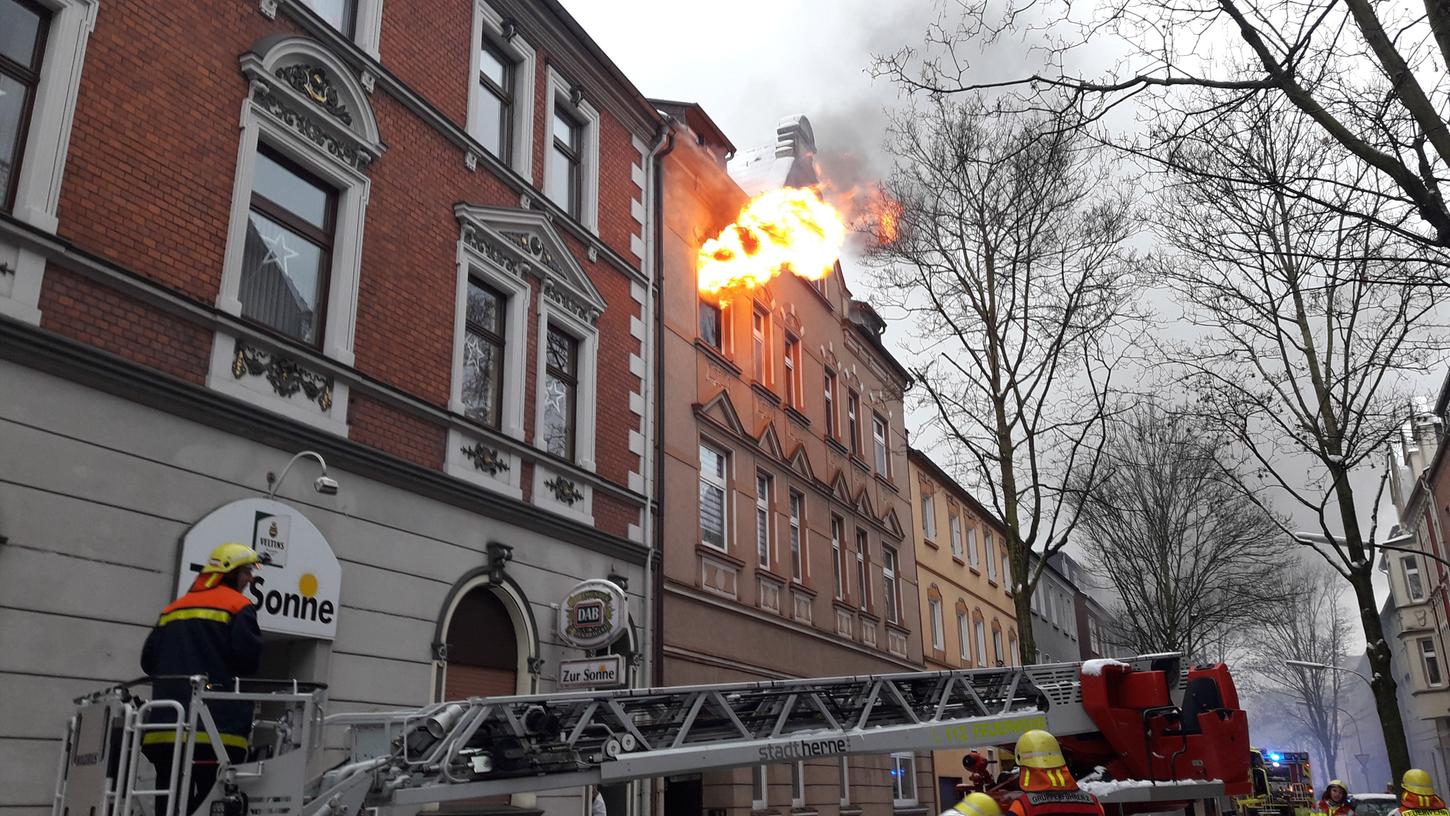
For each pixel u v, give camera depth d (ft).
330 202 34.78
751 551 59.52
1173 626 91.20
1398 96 21.81
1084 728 27.22
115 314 26.63
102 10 27.58
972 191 51.57
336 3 36.70
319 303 33.65
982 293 51.78
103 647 24.93
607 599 40.50
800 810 58.70
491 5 44.27
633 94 53.52
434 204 38.73
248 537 28.66
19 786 22.84
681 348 55.88
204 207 29.50
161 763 16.25
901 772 77.97
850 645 71.20
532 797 38.29
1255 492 71.00
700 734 24.63
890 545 84.33
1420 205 22.03
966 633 102.47
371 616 32.68
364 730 20.08
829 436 74.69
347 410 33.30
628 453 49.01
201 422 28.32
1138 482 91.61
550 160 47.55
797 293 73.56
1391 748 45.32
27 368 24.40
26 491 23.95
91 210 26.43
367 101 36.06
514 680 39.47
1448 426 108.78
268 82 32.04
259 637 17.93
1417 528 139.95
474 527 37.88
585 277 47.09
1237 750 26.40
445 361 37.86
